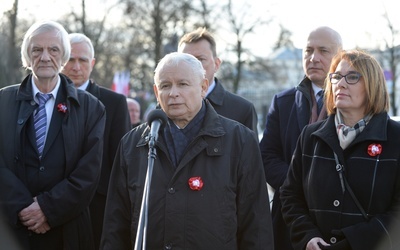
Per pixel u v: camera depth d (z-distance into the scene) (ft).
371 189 14.25
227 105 18.95
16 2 71.67
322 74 17.89
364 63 14.56
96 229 18.95
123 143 14.34
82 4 90.53
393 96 93.81
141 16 102.37
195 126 13.88
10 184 15.76
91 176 16.16
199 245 13.24
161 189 13.51
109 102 19.66
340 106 14.55
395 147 14.29
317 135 14.97
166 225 13.34
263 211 13.92
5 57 66.74
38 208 15.66
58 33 16.47
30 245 16.14
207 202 13.37
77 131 16.38
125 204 14.15
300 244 14.88
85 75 20.06
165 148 13.66
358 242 14.03
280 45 106.42
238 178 13.79
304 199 15.60
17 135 16.11
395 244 14.07
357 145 14.52
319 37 17.95
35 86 16.60
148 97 104.53
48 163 16.11
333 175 14.66
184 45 18.94
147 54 104.06
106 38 102.99
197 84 13.66
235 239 13.65
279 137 18.30
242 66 108.58
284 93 18.56
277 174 17.70
